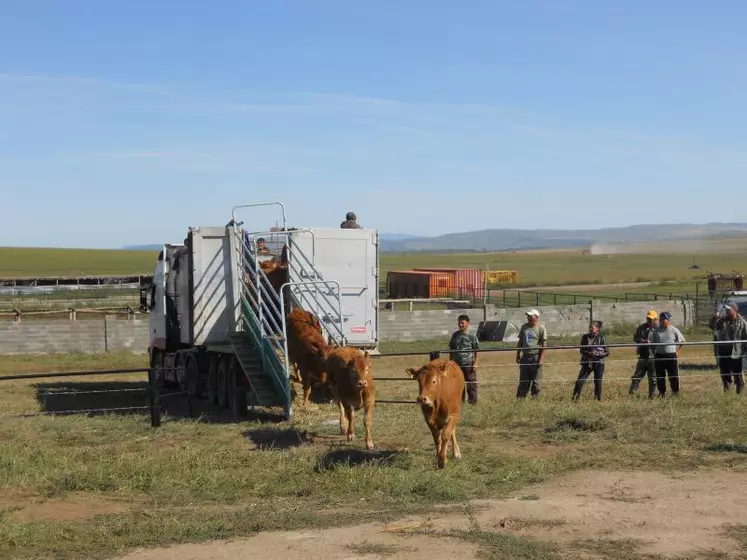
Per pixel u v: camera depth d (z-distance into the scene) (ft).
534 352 56.85
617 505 29.96
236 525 28.43
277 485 34.04
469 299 186.29
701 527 27.22
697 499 30.48
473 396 55.36
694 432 42.04
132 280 239.71
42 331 108.78
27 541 27.02
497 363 91.86
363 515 29.43
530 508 29.66
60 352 109.29
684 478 33.76
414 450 39.86
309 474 35.60
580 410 48.83
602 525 27.63
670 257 551.18
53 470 36.70
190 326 60.49
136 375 89.66
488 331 123.34
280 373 50.19
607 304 139.13
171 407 61.16
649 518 28.30
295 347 51.67
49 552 26.16
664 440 40.98
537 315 57.11
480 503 30.53
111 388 76.79
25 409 61.26
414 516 29.07
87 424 49.98
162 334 71.87
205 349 63.05
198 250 59.62
